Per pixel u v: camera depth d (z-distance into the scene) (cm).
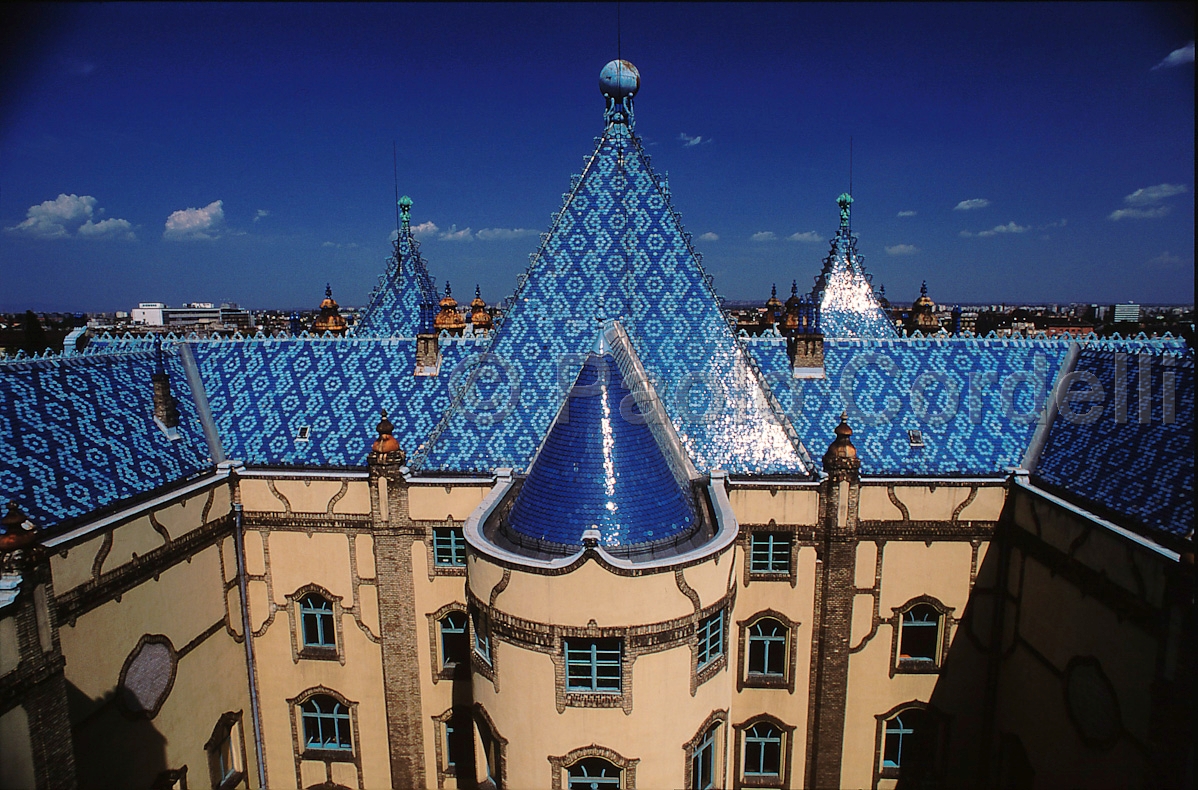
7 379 2430
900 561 2850
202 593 2761
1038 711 2577
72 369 2717
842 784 2997
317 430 3138
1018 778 2736
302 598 3025
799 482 2764
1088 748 2280
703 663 2330
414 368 3312
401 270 4406
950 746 2947
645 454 2478
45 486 2247
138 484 2561
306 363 3384
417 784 3058
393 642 2939
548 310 3155
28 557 1769
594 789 2298
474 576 2331
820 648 2833
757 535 2806
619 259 3195
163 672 2542
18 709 1766
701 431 2931
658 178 3244
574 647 2198
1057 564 2469
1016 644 2736
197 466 2912
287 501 2944
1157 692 1925
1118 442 2552
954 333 4591
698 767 2406
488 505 2578
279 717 3109
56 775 1861
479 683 2395
